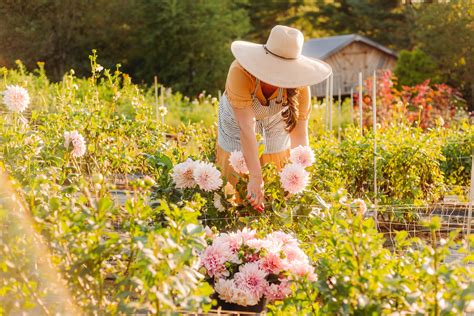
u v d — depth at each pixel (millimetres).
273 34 3596
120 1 32000
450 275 2135
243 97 3615
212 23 31719
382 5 38969
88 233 2230
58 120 5250
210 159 4926
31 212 2285
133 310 2186
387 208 5281
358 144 6043
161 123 6406
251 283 2990
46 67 32062
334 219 2541
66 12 31688
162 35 32250
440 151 6508
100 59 33000
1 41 31078
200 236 2303
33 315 2357
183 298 2186
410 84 23250
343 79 31375
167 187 3840
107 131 5449
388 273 2311
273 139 3938
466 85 25953
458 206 6012
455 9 25484
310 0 40594
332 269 2383
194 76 32812
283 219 3621
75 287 2277
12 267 2139
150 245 2121
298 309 2604
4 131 4066
